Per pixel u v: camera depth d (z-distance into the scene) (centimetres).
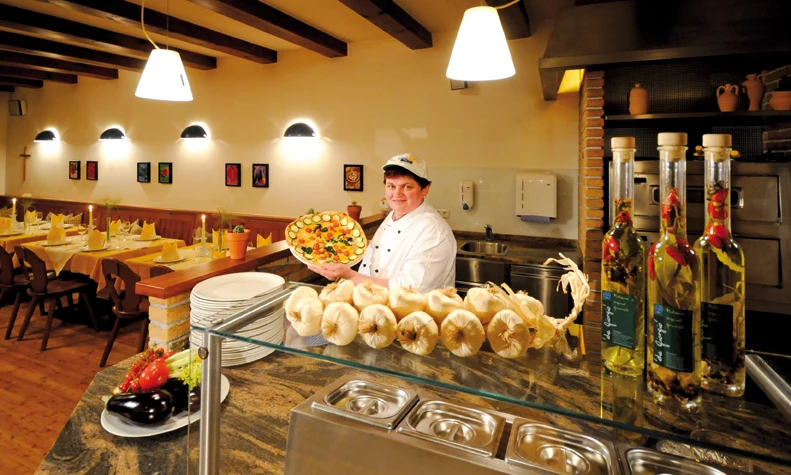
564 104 405
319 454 82
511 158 428
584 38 272
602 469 73
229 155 590
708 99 320
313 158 534
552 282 321
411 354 78
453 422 85
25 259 358
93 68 626
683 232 64
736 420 61
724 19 246
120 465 87
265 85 559
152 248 409
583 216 329
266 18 380
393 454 77
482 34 176
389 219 210
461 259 347
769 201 259
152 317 163
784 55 282
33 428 247
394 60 477
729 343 64
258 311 93
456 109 450
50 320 360
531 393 67
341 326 77
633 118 284
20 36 469
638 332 71
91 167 708
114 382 122
